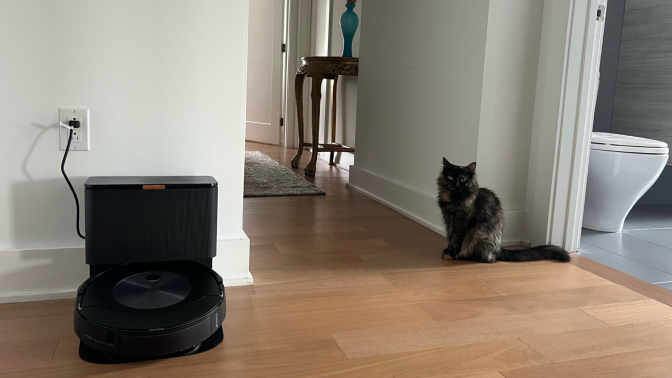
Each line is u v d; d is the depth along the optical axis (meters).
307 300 1.62
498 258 2.09
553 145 2.26
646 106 3.58
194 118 1.60
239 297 1.62
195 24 1.55
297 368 1.22
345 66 3.82
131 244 1.39
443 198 2.06
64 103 1.47
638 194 2.75
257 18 5.82
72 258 1.53
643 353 1.37
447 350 1.34
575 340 1.43
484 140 2.31
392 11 3.06
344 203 3.14
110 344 1.16
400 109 3.00
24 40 1.41
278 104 5.79
